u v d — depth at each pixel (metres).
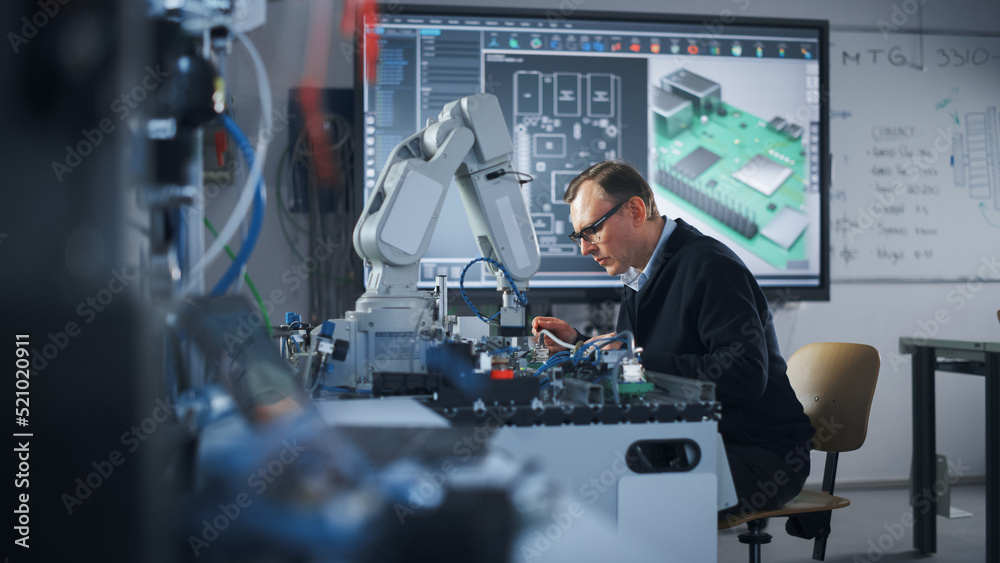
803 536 1.49
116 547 0.46
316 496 0.59
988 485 2.05
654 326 1.58
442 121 1.28
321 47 2.67
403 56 2.70
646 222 1.62
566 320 2.83
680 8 2.94
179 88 0.61
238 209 0.76
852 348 1.76
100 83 0.45
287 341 1.35
